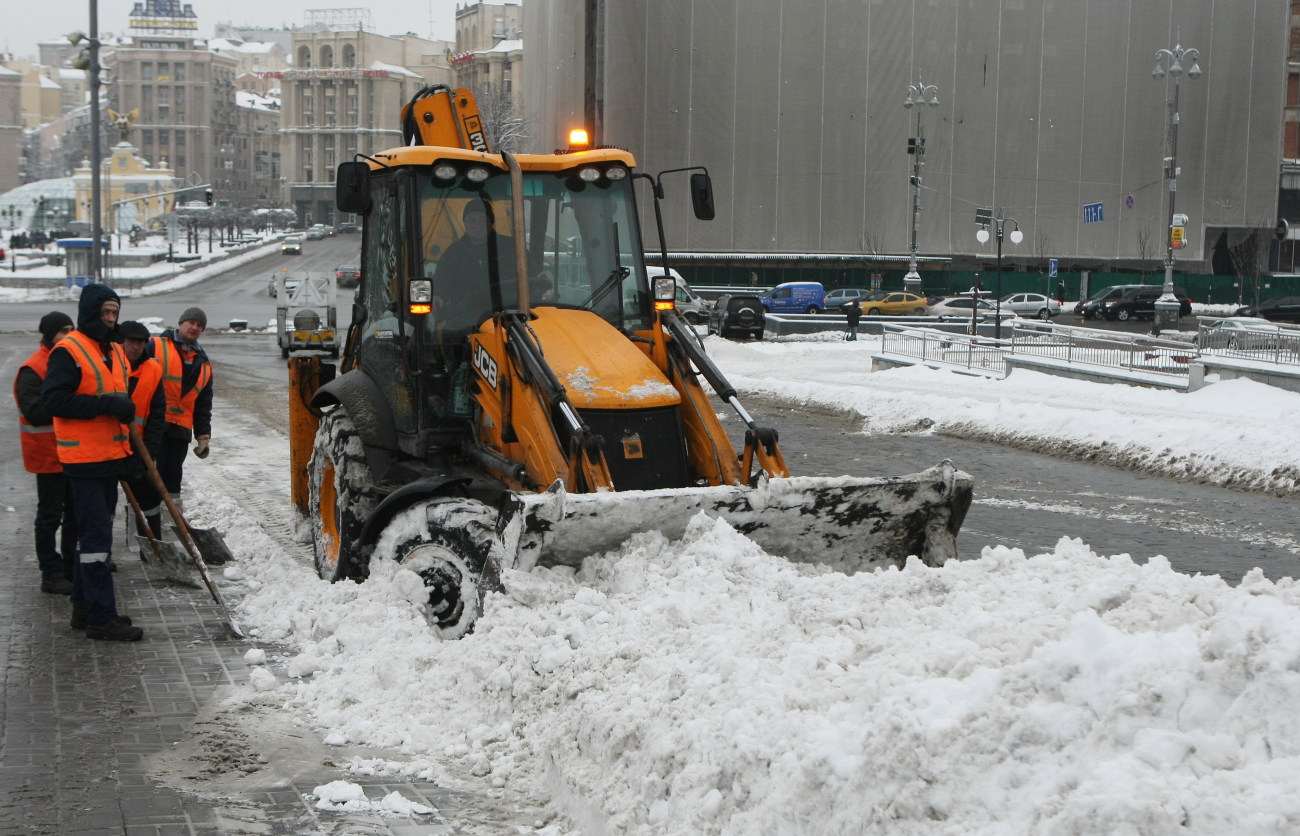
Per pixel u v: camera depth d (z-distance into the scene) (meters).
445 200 7.40
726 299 40.28
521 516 5.94
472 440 7.29
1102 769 3.24
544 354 6.88
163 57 165.50
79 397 6.75
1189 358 21.00
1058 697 3.59
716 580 5.72
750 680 4.45
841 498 6.50
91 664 6.44
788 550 6.66
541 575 6.12
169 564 8.01
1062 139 63.62
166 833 4.32
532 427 6.62
